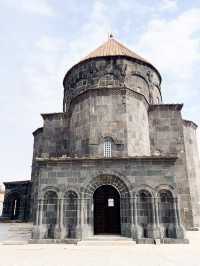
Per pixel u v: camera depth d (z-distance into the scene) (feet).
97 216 73.77
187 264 37.06
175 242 57.82
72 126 87.56
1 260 41.11
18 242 60.13
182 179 84.74
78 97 87.66
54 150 94.12
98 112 81.92
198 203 107.55
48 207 63.82
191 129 118.32
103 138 79.05
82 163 66.39
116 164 65.57
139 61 100.17
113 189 75.97
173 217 60.54
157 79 108.06
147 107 92.32
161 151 88.38
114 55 97.60
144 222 60.90
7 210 124.06
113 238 59.06
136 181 63.87
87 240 58.59
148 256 43.37
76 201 63.67
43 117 99.09
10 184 127.54
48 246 55.47
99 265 36.83
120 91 83.97
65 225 61.98
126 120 80.43
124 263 38.04
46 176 66.08
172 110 93.09
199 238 65.92
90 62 99.50
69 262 39.11
